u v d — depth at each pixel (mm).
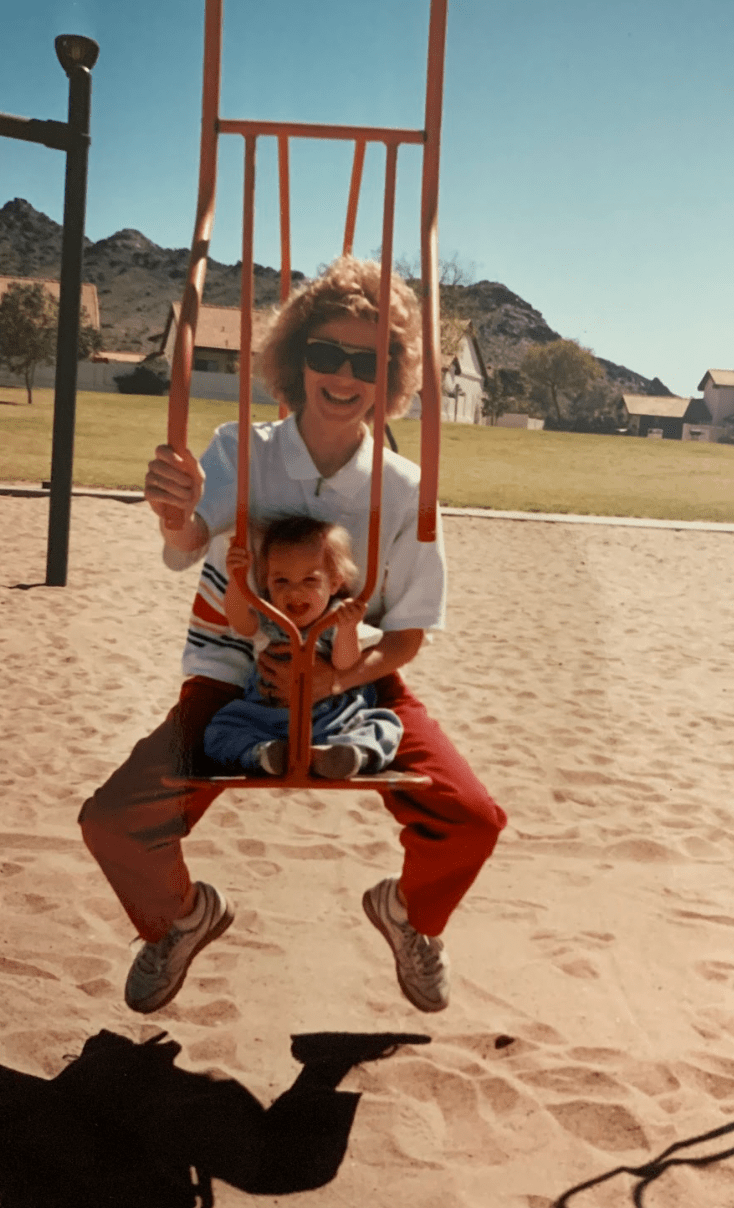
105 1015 1940
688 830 3213
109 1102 1680
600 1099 1808
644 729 4145
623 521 11109
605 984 2232
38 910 2350
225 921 1787
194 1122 1647
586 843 3049
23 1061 1770
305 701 1484
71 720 3008
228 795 3156
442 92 1462
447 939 2391
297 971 2137
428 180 1476
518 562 7570
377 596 1748
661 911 2631
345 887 2582
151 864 1591
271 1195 1503
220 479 1634
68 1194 1447
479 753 3725
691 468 18656
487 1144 1664
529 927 2488
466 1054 1916
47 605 3553
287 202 1727
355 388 1651
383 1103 1741
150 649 2811
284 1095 1744
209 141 1450
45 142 4340
